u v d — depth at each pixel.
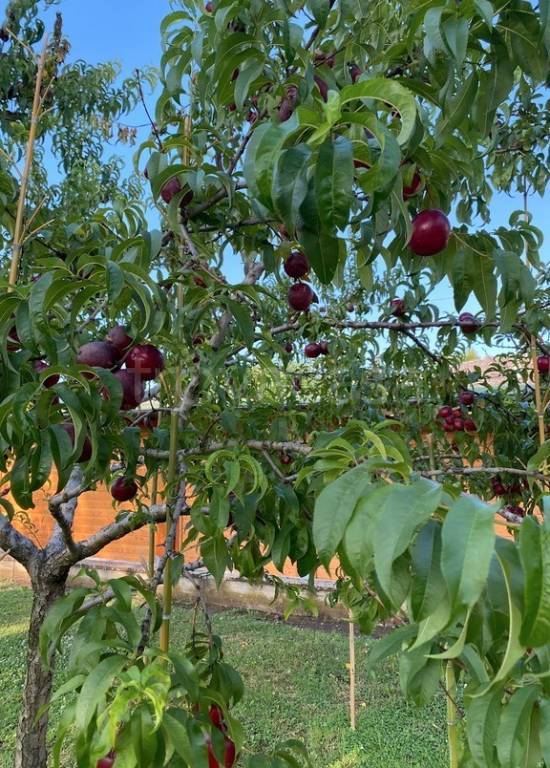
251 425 2.11
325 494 0.82
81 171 3.41
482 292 1.47
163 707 0.91
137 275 1.13
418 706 1.17
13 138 2.54
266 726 4.20
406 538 0.68
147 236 1.26
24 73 3.50
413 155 1.25
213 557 1.45
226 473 1.36
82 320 1.71
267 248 1.82
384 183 0.87
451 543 0.64
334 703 4.61
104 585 1.27
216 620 6.95
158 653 1.05
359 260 1.53
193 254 1.53
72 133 3.96
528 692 0.89
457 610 0.62
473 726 0.90
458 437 3.09
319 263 0.92
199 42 1.46
